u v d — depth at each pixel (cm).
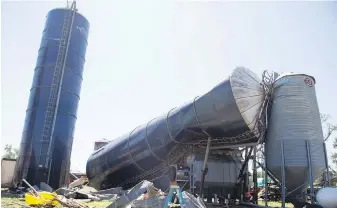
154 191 1292
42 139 3106
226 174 2464
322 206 1767
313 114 2125
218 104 1997
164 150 2405
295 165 2000
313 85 2223
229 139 2188
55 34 3434
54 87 3253
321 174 2095
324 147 2095
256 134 2109
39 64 3362
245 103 1966
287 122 2102
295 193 2114
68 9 3553
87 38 3722
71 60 3431
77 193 2373
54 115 3180
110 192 2506
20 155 3141
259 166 2345
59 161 3144
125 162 2703
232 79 1977
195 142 2305
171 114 2333
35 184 2995
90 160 3169
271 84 2206
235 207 2127
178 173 2508
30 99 3288
